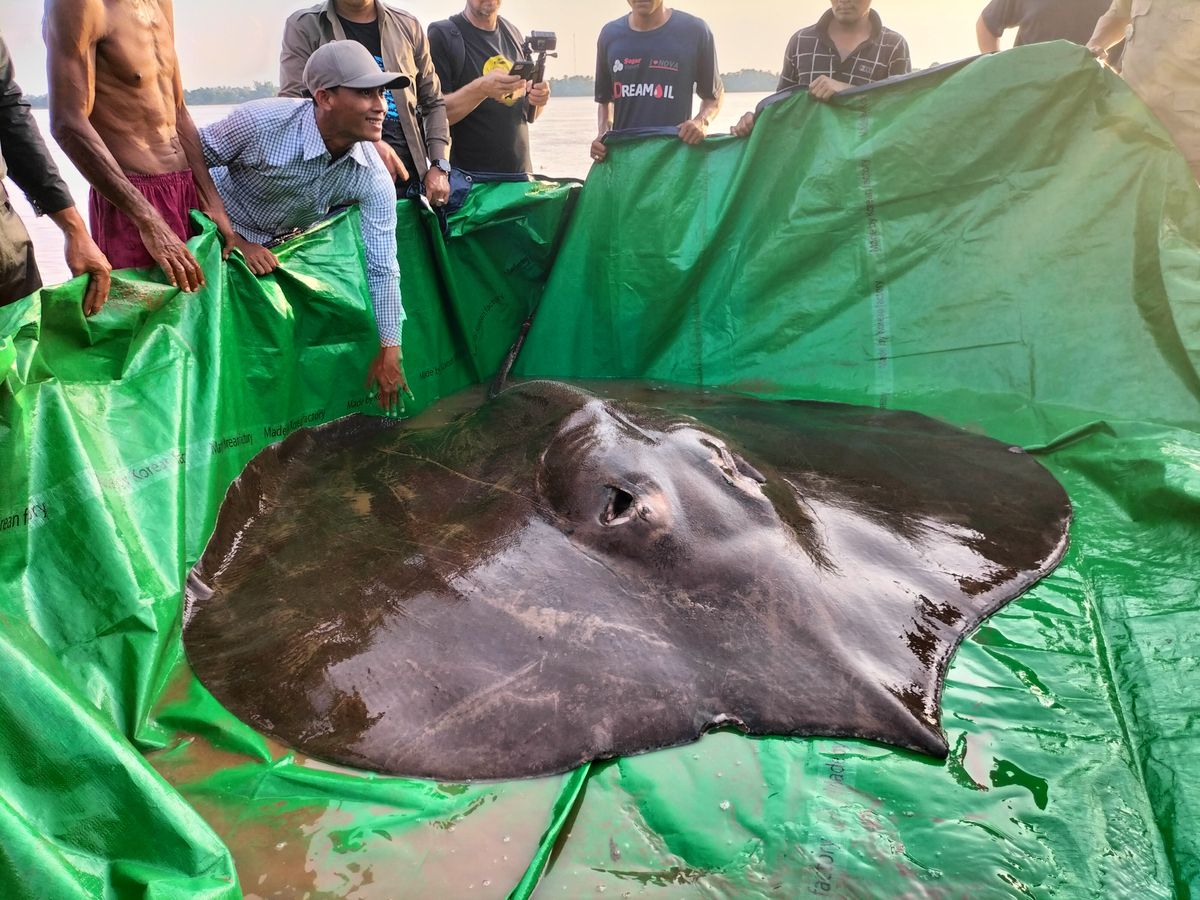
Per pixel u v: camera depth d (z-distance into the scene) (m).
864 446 4.32
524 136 6.55
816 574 2.97
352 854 2.29
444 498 3.71
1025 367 4.88
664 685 2.66
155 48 3.84
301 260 4.40
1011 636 3.02
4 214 3.54
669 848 2.28
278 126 4.32
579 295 5.92
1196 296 4.49
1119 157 4.76
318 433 4.52
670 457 3.35
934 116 5.00
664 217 5.67
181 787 2.53
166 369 3.52
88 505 2.95
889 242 5.22
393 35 5.34
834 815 2.35
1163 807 2.35
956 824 2.30
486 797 2.44
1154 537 3.62
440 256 5.50
